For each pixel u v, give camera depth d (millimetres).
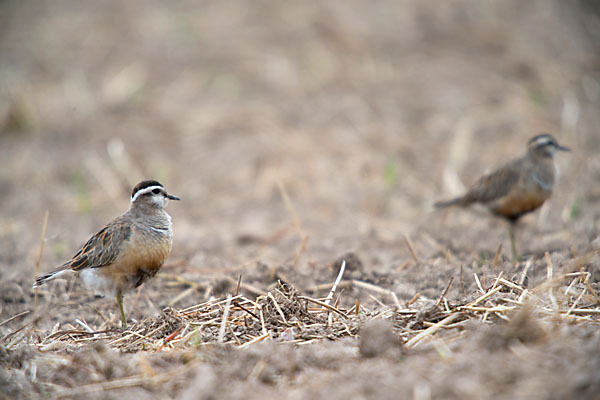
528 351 6852
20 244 14602
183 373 7348
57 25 26906
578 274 9445
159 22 25984
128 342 8695
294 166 18141
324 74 22297
